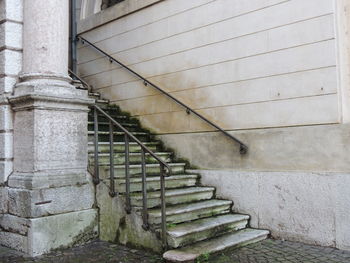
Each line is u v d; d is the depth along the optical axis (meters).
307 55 5.57
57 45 5.82
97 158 5.90
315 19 5.50
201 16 7.01
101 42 9.20
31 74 5.62
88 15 10.38
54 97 5.49
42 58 5.69
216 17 6.76
